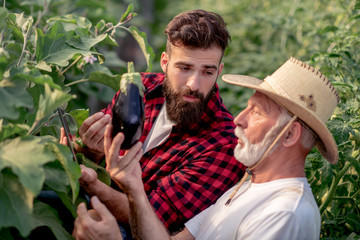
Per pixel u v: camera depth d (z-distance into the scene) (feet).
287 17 15.08
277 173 6.04
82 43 6.56
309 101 5.94
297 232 5.46
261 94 6.14
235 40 18.80
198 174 6.97
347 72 9.05
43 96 4.93
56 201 5.71
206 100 7.14
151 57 7.60
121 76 5.47
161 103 7.65
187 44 6.68
